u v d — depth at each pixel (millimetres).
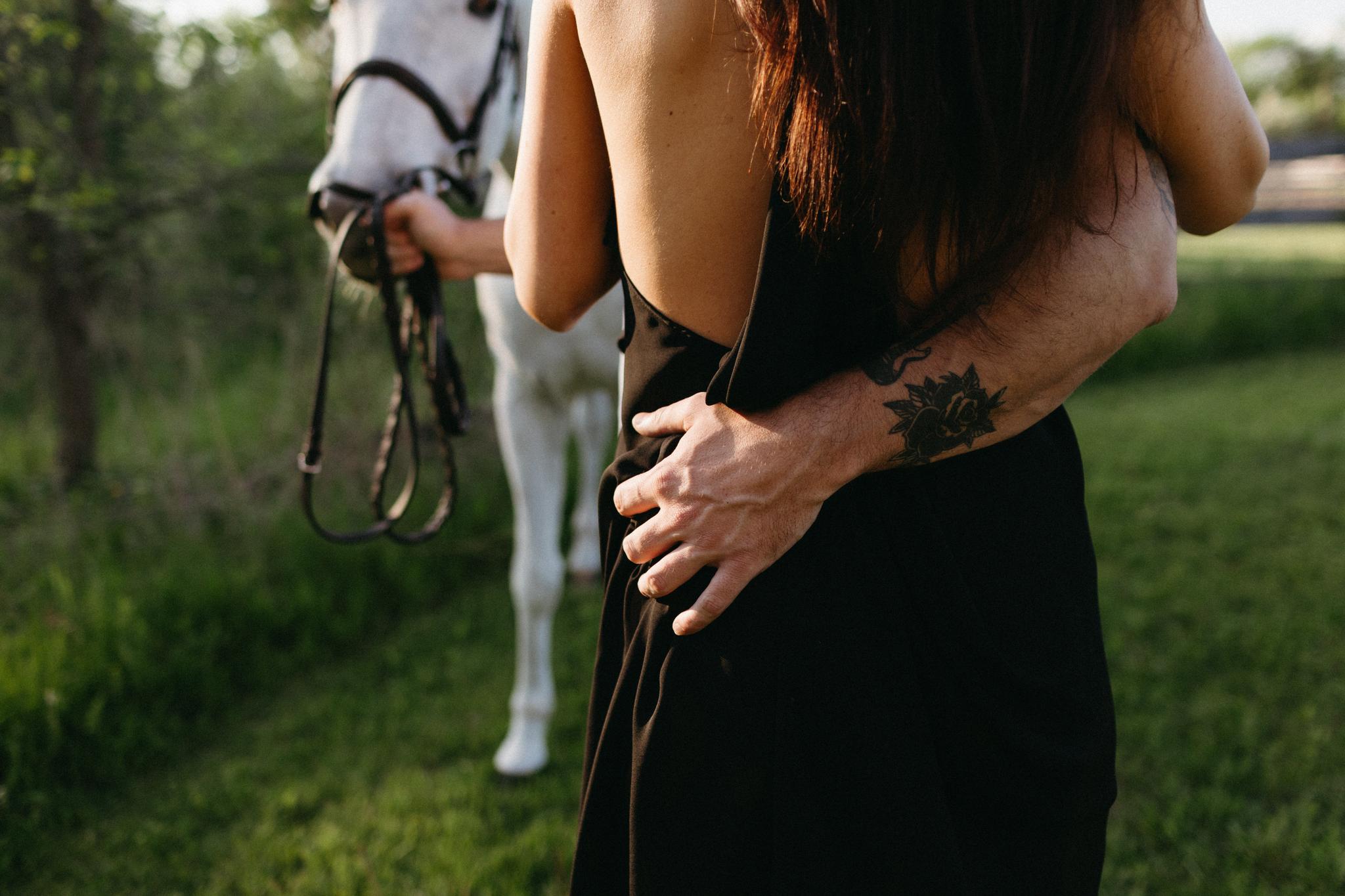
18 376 5176
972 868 830
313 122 4633
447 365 1446
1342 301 8617
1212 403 6160
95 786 2625
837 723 801
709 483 821
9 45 3697
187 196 4207
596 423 3713
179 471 3865
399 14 1676
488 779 2535
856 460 810
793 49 712
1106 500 4246
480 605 3695
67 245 4043
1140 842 2135
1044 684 840
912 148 711
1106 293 799
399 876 2154
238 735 2875
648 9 779
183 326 4844
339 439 4238
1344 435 5070
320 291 4652
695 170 798
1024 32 696
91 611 3066
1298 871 1986
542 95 906
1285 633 2959
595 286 1012
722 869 818
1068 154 732
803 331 792
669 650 844
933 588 822
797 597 823
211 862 2279
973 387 805
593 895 901
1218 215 939
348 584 3650
